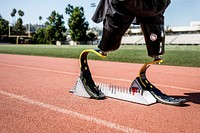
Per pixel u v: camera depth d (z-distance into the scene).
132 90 3.33
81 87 3.52
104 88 3.69
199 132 2.14
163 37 2.95
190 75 6.41
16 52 19.05
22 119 2.42
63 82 4.85
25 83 4.66
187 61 9.99
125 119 2.46
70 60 11.67
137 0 2.61
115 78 5.65
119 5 2.73
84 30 61.25
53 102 3.14
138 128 2.21
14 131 2.10
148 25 2.89
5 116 2.52
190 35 54.88
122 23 2.87
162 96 3.21
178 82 5.20
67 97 3.45
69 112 2.68
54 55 15.07
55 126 2.23
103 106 2.97
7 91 3.82
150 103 3.08
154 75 6.40
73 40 61.62
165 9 2.90
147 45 3.05
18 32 88.06
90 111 2.74
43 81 4.96
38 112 2.67
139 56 13.30
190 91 4.15
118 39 3.04
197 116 2.61
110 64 9.51
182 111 2.80
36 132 2.08
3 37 71.31
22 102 3.11
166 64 9.41
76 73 6.48
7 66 8.42
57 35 66.56
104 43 3.05
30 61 10.89
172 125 2.31
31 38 71.81
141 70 3.31
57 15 66.25
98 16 3.05
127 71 7.13
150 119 2.48
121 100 3.31
